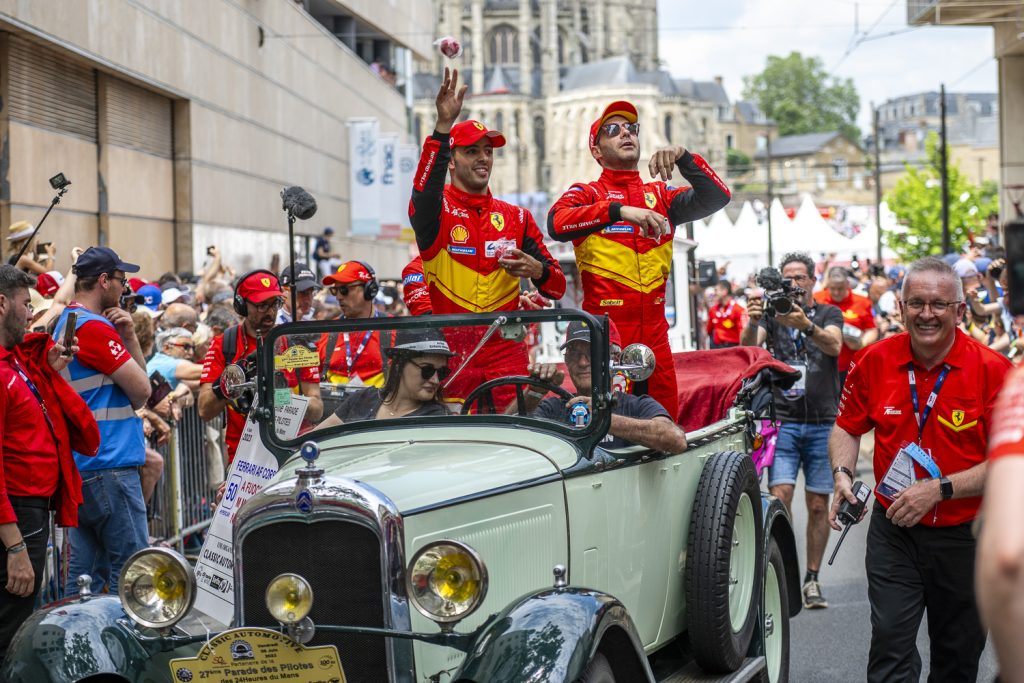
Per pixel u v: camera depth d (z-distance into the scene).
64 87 14.59
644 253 6.27
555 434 4.89
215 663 4.26
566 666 3.90
